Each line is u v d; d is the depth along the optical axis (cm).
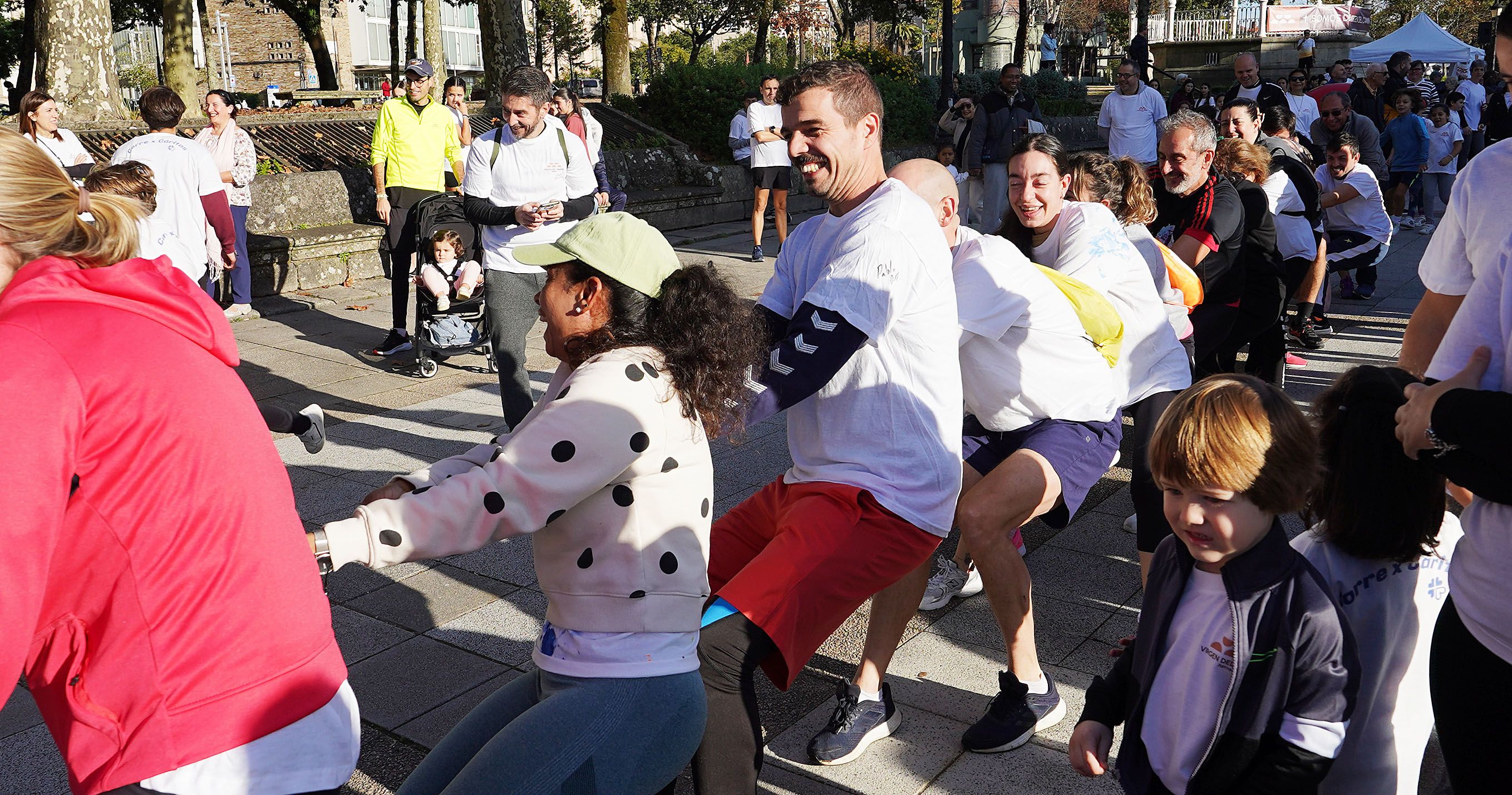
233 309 923
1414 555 203
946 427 262
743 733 233
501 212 536
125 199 168
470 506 183
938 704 336
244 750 157
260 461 163
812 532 246
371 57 4794
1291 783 186
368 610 404
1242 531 184
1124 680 217
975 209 1272
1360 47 2945
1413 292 992
